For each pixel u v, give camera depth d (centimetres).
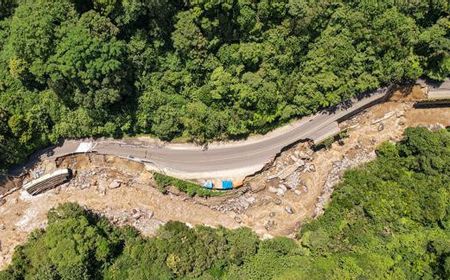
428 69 6831
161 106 6488
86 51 5494
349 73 6644
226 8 5688
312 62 6550
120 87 6034
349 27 6481
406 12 6438
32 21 5478
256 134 6869
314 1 6231
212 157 6831
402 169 6731
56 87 6012
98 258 6216
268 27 6209
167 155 6788
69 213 6344
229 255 6444
